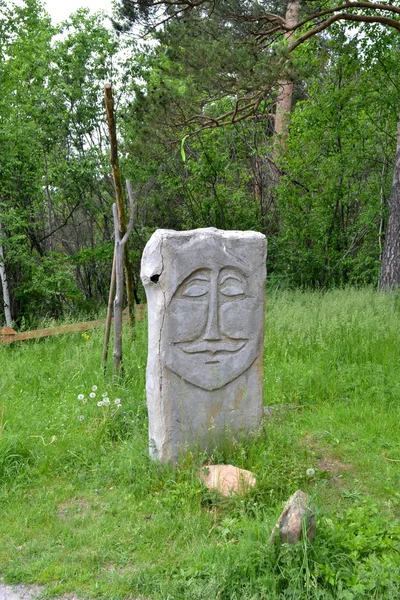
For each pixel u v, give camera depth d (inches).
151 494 196.4
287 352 343.3
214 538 169.6
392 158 653.9
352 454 227.6
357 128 616.7
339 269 622.5
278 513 172.9
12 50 599.5
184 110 483.2
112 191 618.2
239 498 183.9
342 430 247.6
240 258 219.6
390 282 491.2
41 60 583.8
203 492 190.2
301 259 613.0
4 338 377.4
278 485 189.8
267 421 235.5
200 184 627.5
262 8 453.4
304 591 141.3
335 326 358.0
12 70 557.6
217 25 457.7
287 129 693.3
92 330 388.5
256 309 223.6
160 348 208.7
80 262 590.6
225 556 154.6
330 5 573.3
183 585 148.4
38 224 557.6
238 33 457.7
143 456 214.2
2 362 338.3
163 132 507.8
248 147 674.2
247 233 224.1
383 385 298.8
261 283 224.4
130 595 149.1
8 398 282.2
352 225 664.4
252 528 162.1
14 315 546.0
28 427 239.9
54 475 212.7
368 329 360.2
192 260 211.0
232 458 215.8
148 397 216.4
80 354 331.0
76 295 549.6
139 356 324.8
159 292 208.2
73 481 208.4
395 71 610.5
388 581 142.6
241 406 223.8
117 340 294.2
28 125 512.7
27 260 509.4
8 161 492.4
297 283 615.2
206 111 608.7
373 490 200.5
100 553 164.9
